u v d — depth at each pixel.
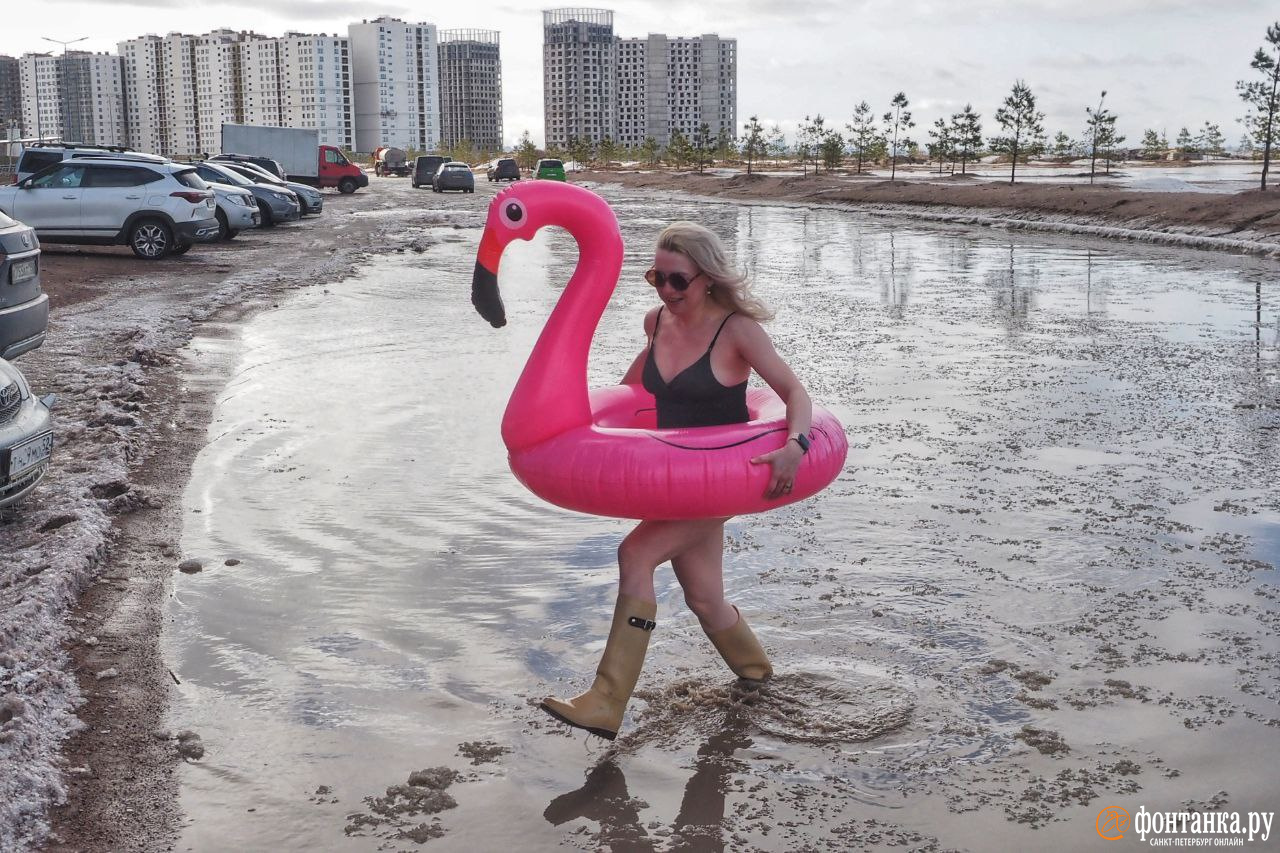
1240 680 3.84
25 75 191.00
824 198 43.12
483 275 3.33
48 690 3.72
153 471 6.55
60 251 20.27
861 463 6.65
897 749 3.42
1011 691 3.78
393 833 3.00
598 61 170.50
